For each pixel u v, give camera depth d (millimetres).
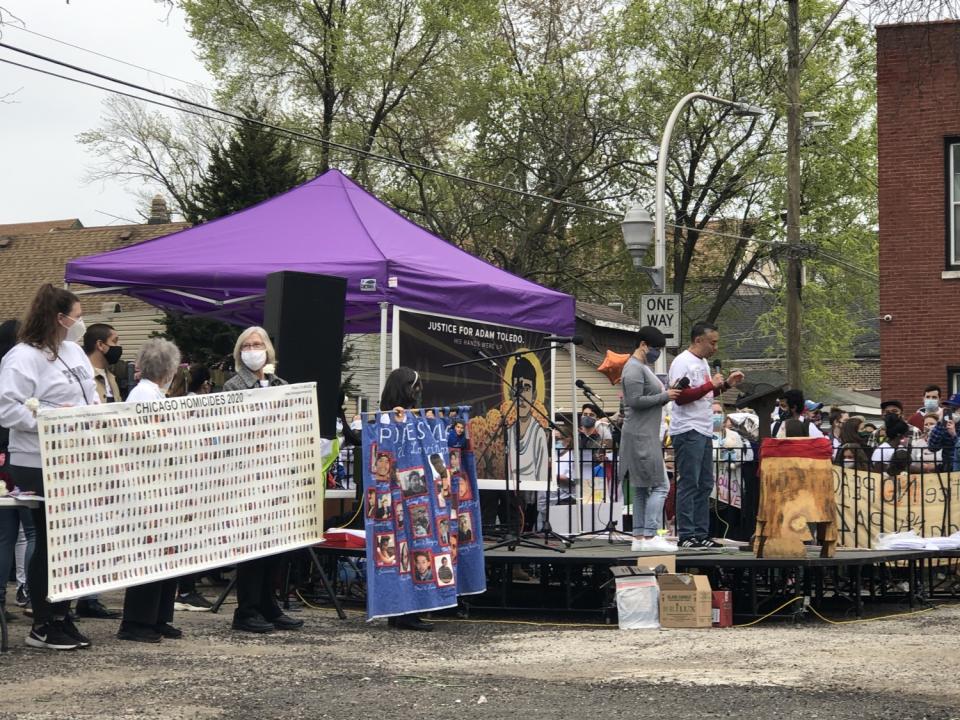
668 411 13664
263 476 8742
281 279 9539
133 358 33250
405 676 7211
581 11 36969
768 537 10195
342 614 9805
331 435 9844
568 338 11227
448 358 12109
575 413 12977
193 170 41406
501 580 10578
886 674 7238
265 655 7836
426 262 12273
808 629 9664
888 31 21578
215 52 34656
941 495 11984
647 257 38344
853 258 38625
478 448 12219
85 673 7051
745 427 16141
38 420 7449
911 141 21484
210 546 8391
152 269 12125
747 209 39219
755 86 36031
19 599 9742
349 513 11430
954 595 12602
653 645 8555
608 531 12250
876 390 51000
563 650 8297
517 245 36781
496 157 36656
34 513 7785
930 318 21359
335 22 34531
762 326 40875
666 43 37125
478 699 6574
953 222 21359
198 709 6195
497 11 36000
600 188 37594
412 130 36188
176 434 8203
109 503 7793
